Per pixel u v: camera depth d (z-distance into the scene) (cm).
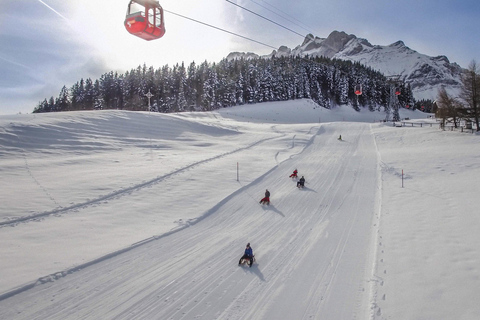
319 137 5494
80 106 13025
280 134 5662
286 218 1753
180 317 853
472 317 761
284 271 1126
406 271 1034
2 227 1435
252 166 3152
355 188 2375
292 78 13575
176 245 1366
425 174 2567
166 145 4191
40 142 3403
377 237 1361
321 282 1036
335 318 840
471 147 3622
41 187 2066
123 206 1844
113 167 2803
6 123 3644
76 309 882
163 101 12281
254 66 13700
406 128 5950
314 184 2542
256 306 907
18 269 1080
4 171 2369
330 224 1628
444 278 960
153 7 1168
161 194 2117
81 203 1820
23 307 883
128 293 973
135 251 1286
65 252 1234
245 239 1449
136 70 14412
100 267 1138
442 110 5356
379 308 848
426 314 797
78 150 3406
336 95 14275
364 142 4872
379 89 14738
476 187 1992
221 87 12331
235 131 5859
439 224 1432
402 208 1769
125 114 5488
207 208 1889
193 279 1069
